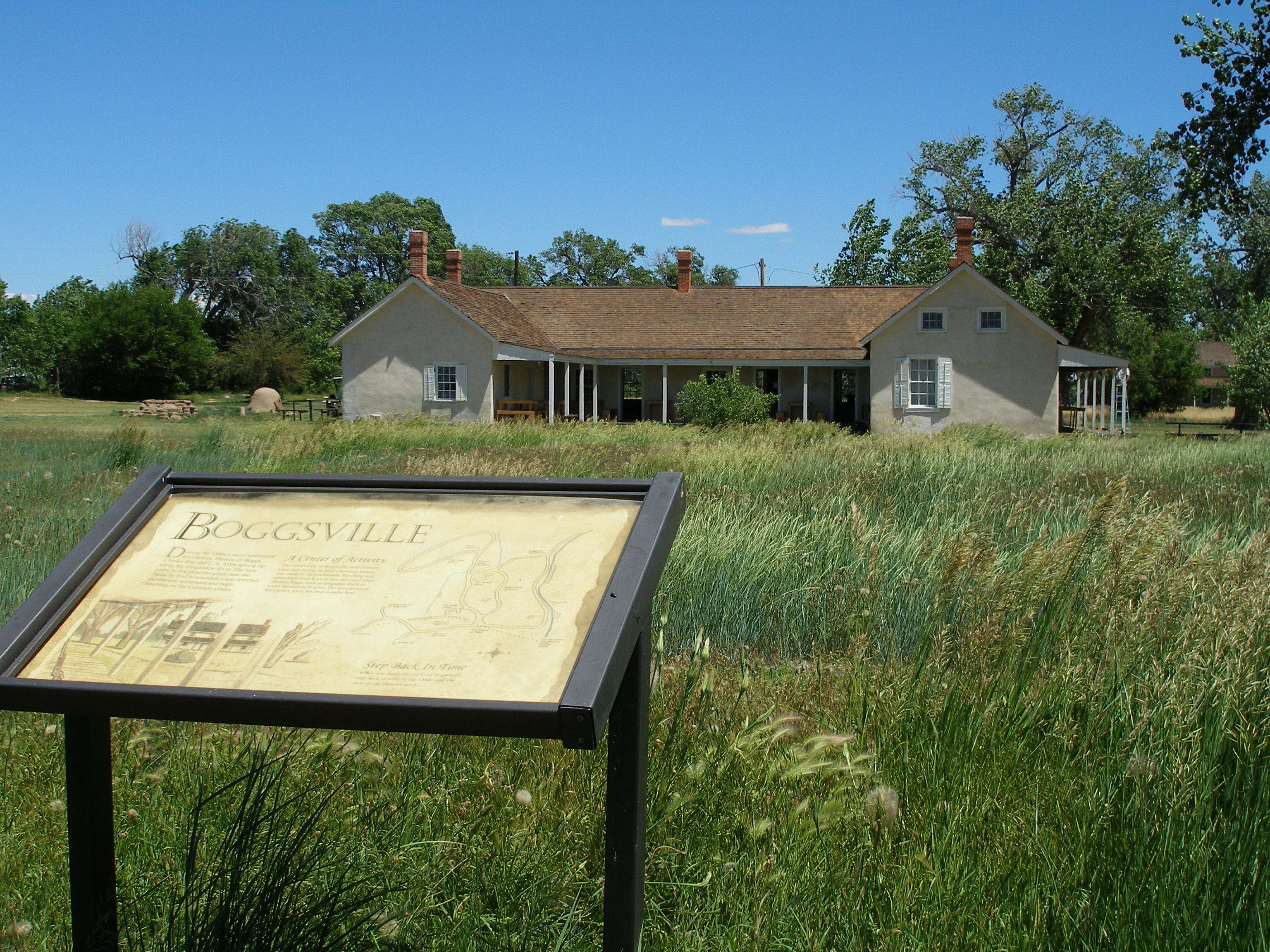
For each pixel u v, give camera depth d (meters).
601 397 37.84
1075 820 3.25
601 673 2.07
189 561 2.61
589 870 3.13
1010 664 4.36
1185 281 45.00
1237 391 39.28
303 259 84.12
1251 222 54.56
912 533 8.00
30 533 8.31
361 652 2.26
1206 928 2.70
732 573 6.70
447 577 2.47
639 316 38.69
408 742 3.98
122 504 2.75
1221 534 8.27
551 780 3.66
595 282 98.94
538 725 2.03
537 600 2.35
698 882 3.01
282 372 73.94
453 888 3.05
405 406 32.97
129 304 67.56
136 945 2.88
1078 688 4.09
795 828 3.12
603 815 3.33
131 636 2.37
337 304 83.50
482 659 2.20
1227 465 15.09
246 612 2.42
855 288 39.22
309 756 3.74
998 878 2.98
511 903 2.96
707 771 3.43
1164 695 3.69
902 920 2.79
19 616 2.39
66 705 2.24
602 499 2.69
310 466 16.14
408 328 32.78
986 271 45.59
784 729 3.53
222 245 83.12
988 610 4.74
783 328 37.25
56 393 68.75
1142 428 42.12
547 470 15.47
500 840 3.27
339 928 2.81
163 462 16.44
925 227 51.72
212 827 3.42
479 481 2.76
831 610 6.13
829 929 2.78
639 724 2.41
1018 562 5.58
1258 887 2.77
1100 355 31.66
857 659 4.40
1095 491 11.59
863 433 34.06
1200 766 3.30
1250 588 4.35
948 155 48.97
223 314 82.81
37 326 75.06
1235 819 3.11
